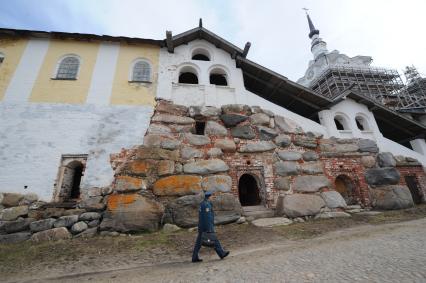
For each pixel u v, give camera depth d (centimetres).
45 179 867
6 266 527
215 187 889
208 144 998
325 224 827
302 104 1386
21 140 910
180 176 887
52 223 779
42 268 512
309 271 379
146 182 851
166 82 1161
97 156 928
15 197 823
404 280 316
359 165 1148
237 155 1002
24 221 786
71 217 790
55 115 979
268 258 481
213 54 1319
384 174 1141
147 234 739
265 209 941
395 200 1063
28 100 994
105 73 1119
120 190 816
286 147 1077
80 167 998
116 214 767
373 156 1204
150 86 1134
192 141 989
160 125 1008
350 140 1217
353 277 339
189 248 610
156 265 504
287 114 1201
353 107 1382
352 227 784
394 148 1305
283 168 1013
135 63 1194
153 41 1224
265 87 1388
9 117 945
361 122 1420
